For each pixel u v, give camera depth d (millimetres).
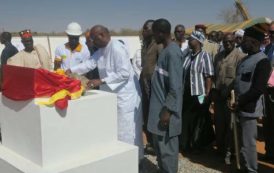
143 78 4754
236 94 4223
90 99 2961
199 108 5355
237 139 4508
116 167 3105
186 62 5309
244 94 4039
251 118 4086
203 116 5410
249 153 4176
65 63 5516
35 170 2699
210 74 5027
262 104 4172
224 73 4914
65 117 2805
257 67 3967
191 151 5562
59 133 2791
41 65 5109
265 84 3955
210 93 5145
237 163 4547
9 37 6730
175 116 3816
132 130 4453
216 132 5301
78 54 5535
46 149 2736
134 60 6023
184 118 5438
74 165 2809
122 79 4137
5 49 6664
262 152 5504
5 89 3049
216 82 5074
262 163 5055
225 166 4980
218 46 7320
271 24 5312
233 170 4797
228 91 4875
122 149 3189
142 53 5023
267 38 5484
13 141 3102
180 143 5520
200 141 5441
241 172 4496
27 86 2789
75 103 2857
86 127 2977
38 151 2764
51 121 2725
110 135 3207
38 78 2762
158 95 3902
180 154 5531
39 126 2691
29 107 2783
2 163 2938
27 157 2926
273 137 5000
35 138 2768
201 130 5406
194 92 5098
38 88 2771
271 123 4988
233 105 4246
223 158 5262
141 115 4582
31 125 2791
